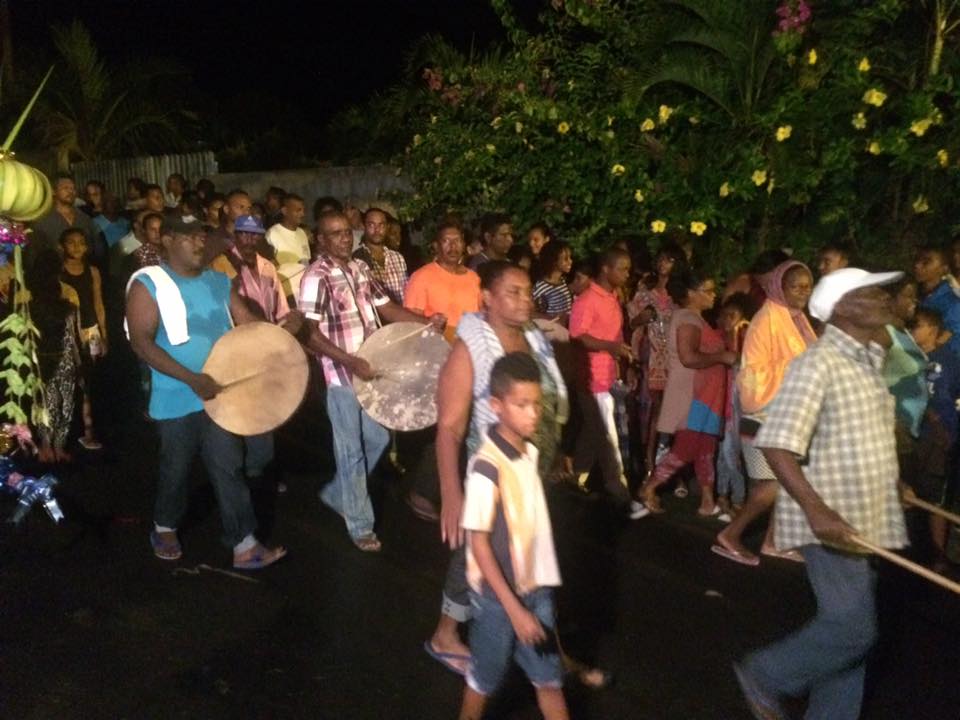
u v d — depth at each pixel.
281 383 4.35
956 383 4.64
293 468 6.05
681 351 5.07
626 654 3.87
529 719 3.41
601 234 6.79
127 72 14.30
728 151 6.35
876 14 6.03
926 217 6.17
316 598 4.27
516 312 3.31
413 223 8.12
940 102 6.26
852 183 6.18
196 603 4.22
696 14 6.34
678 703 3.54
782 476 2.97
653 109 6.67
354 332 4.68
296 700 3.51
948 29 6.20
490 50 8.22
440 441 3.28
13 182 3.92
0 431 4.30
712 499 5.33
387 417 4.56
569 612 4.21
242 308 4.57
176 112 14.64
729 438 5.18
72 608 4.16
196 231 4.30
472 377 3.31
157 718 3.40
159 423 4.46
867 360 3.07
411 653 3.83
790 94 6.02
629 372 5.95
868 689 3.67
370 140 10.84
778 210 6.21
